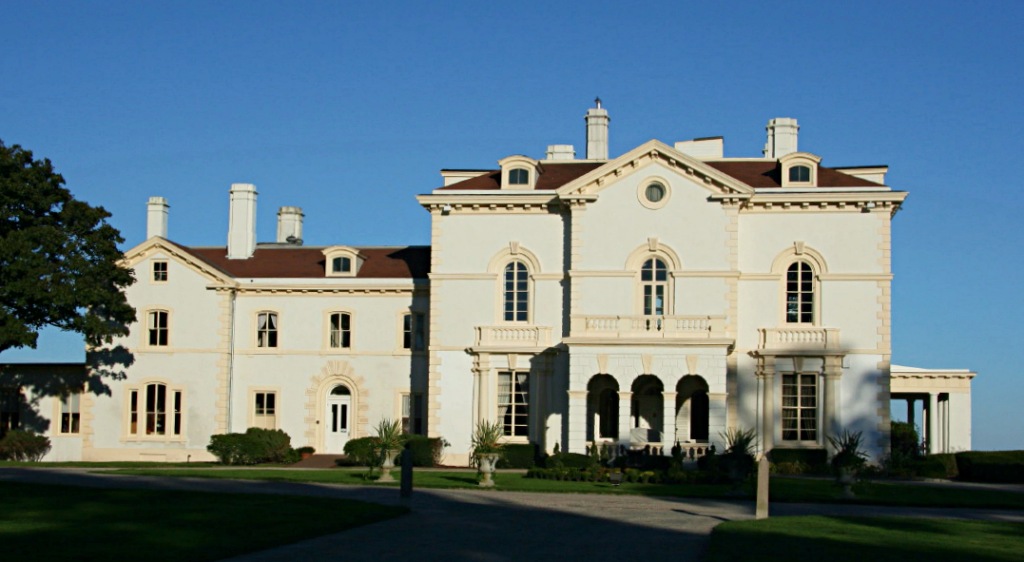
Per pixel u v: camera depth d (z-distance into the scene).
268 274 60.84
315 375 59.16
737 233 52.22
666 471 43.34
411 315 58.88
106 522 26.92
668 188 52.47
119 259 57.94
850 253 52.41
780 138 59.09
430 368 54.09
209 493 34.09
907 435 71.88
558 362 53.06
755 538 25.47
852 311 52.19
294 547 23.78
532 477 44.12
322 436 59.03
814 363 51.91
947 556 23.33
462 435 53.66
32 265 53.16
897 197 51.97
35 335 52.47
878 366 51.78
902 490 41.19
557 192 52.94
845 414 51.72
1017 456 49.09
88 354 59.31
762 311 52.56
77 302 53.75
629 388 49.75
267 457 54.84
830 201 52.34
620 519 29.75
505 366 53.31
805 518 30.14
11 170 54.19
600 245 52.69
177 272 59.38
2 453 57.94
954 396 64.06
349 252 60.22
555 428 52.78
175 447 58.44
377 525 27.61
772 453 50.66
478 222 54.47
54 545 23.33
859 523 29.11
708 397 51.09
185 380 58.78
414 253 62.03
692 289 52.03
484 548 23.81
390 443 42.50
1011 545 25.39
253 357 59.53
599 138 59.44
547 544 24.52
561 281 53.59
